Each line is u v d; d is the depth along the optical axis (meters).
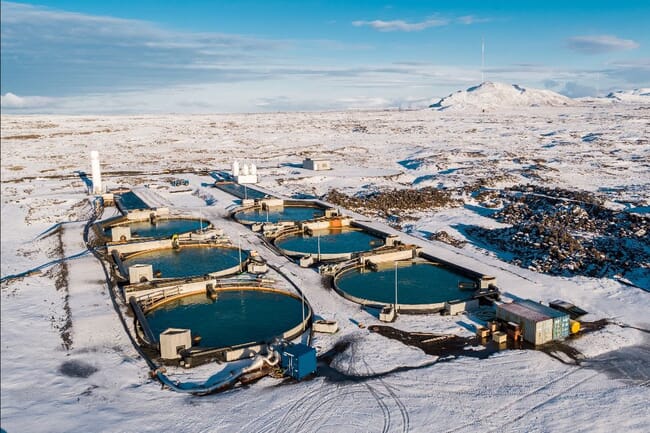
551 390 24.95
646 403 23.67
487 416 22.86
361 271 44.16
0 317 34.94
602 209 58.09
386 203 68.00
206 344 31.42
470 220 60.38
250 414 23.20
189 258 48.00
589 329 31.66
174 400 24.58
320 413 23.16
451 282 41.31
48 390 25.78
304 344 30.19
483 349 29.38
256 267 42.31
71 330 32.19
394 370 27.03
